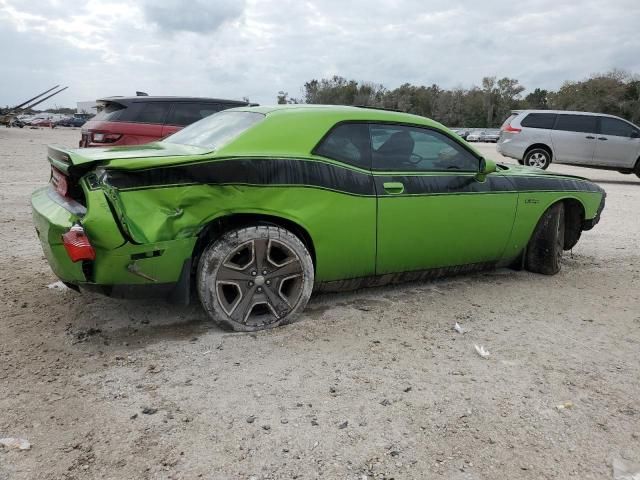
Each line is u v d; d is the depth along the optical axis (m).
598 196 5.36
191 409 2.69
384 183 3.90
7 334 3.49
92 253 3.00
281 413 2.67
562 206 5.11
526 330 3.81
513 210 4.68
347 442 2.46
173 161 3.14
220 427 2.55
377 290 4.56
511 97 89.12
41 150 19.92
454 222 4.29
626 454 2.44
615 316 4.15
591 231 7.53
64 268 3.12
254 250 3.47
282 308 3.66
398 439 2.50
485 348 3.48
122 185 3.05
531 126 14.41
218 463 2.30
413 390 2.92
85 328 3.61
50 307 3.95
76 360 3.17
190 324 3.69
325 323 3.79
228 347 3.36
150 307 3.97
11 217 7.14
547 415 2.72
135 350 3.30
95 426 2.54
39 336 3.47
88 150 3.52
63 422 2.56
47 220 3.15
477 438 2.52
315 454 2.38
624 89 74.12
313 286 3.85
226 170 3.29
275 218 3.55
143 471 2.24
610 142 14.04
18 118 52.69
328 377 3.03
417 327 3.79
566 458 2.40
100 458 2.32
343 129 3.84
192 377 2.99
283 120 3.67
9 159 15.67
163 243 3.13
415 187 4.04
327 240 3.71
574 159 14.22
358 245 3.85
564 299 4.51
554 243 5.07
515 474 2.29
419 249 4.16
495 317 4.04
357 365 3.18
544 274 5.18
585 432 2.59
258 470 2.27
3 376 2.96
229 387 2.90
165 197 3.14
